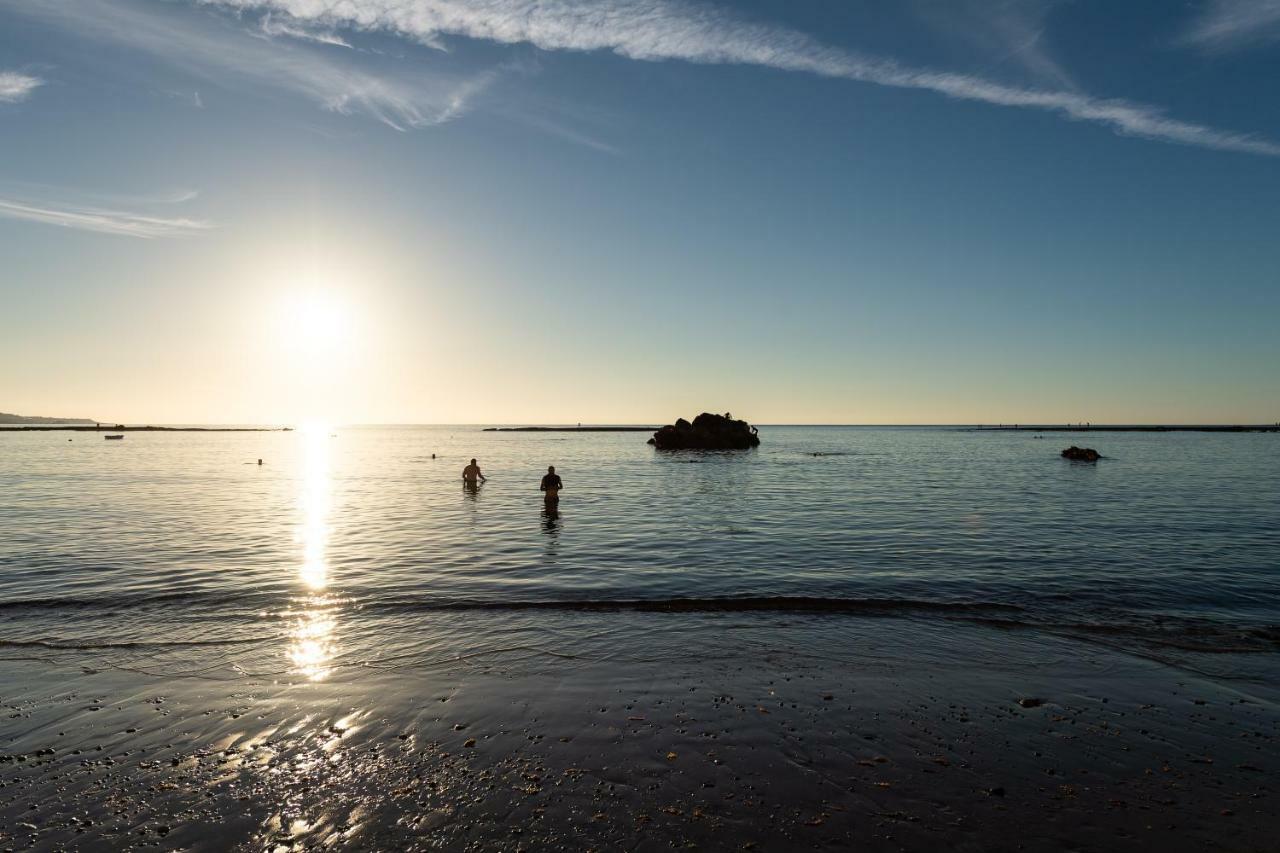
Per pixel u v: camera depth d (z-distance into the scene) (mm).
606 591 13703
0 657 9617
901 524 23641
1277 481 43125
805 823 5551
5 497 32750
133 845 5262
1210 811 5754
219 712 7754
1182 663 9430
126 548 18578
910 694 8336
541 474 50188
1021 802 5891
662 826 5504
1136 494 34656
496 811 5734
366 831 5465
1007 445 121875
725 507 28984
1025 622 11438
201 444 125250
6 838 5324
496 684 8633
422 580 14688
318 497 33531
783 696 8266
